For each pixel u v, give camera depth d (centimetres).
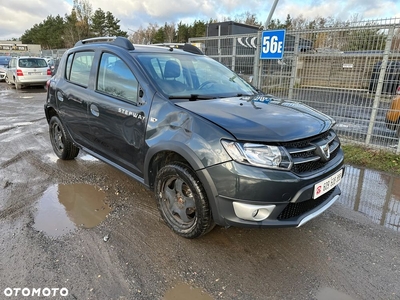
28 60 1510
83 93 373
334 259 256
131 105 303
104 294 214
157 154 278
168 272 238
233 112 263
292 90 640
